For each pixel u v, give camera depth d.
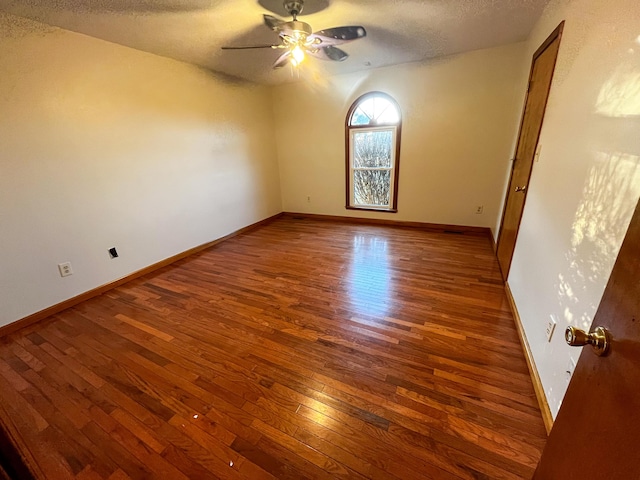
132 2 2.01
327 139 4.72
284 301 2.50
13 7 1.99
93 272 2.75
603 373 0.65
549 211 1.72
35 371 1.81
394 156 4.31
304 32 2.09
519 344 1.89
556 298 1.45
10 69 2.12
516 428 1.35
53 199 2.43
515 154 2.99
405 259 3.28
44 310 2.42
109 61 2.69
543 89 2.18
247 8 2.15
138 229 3.09
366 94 4.22
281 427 1.40
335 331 2.08
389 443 1.31
